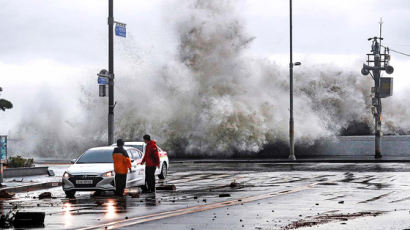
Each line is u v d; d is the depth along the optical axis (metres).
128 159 24.77
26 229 15.22
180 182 30.89
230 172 38.56
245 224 15.62
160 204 20.75
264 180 31.19
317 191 24.59
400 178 31.22
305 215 17.25
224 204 20.30
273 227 15.05
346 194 23.23
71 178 24.97
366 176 32.81
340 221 16.00
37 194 26.56
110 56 34.09
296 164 47.97
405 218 16.53
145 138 26.14
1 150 28.88
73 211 19.05
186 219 16.67
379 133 53.59
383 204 19.84
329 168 41.25
